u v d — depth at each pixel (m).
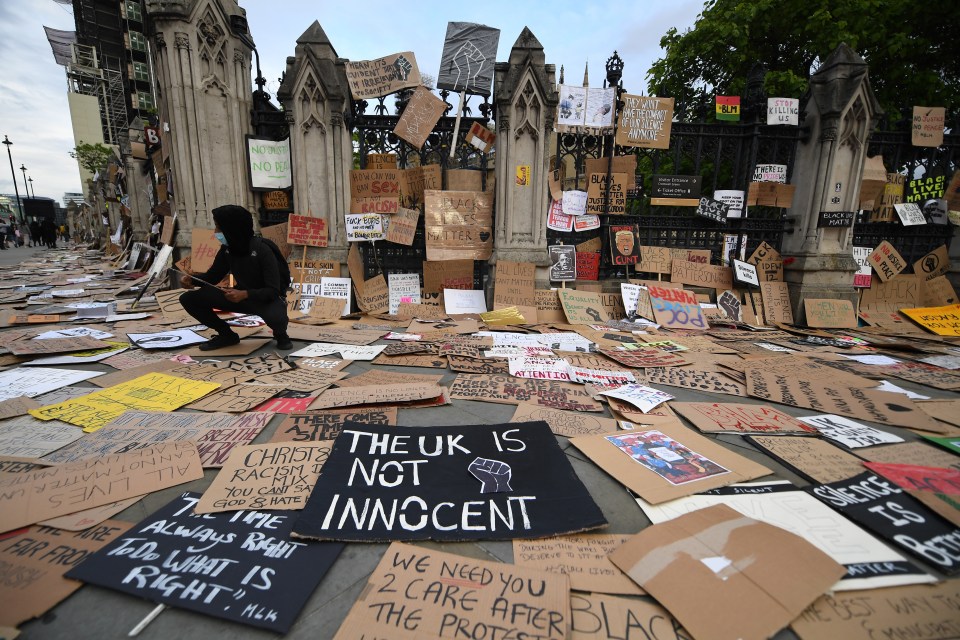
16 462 1.94
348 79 5.78
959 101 8.80
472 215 6.10
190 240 6.05
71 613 1.22
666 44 11.43
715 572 1.33
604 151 6.18
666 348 4.41
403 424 2.48
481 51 5.88
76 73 49.53
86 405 2.56
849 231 6.08
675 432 2.39
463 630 1.17
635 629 1.19
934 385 3.35
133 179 11.85
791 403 2.93
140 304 6.03
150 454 2.01
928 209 6.57
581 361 3.86
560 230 6.17
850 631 1.17
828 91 5.82
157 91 6.03
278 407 2.63
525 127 5.78
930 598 1.28
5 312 5.29
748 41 9.74
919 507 1.73
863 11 8.70
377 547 1.50
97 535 1.50
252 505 1.67
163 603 1.25
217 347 3.89
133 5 49.47
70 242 34.38
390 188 5.94
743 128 6.11
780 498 1.79
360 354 3.87
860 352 4.49
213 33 5.67
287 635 1.17
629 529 1.63
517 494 1.77
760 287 6.21
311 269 5.95
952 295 6.43
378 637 1.15
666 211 6.81
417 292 6.19
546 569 1.40
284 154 6.07
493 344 4.30
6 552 1.41
